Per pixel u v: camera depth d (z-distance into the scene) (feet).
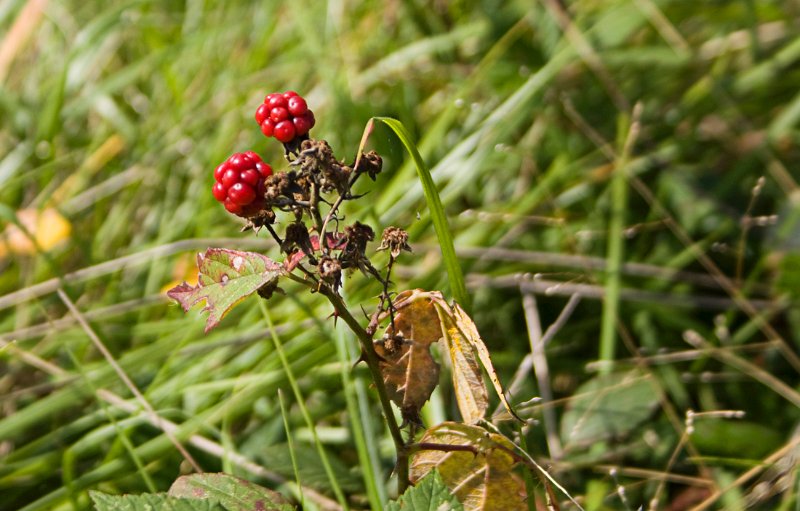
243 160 1.70
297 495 2.07
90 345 2.42
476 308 2.48
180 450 2.10
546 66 2.80
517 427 1.87
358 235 1.72
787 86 3.06
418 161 1.82
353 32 3.29
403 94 2.96
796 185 2.73
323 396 2.28
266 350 2.33
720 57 3.14
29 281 2.59
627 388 2.21
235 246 2.44
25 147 3.02
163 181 2.93
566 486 2.13
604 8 3.26
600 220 2.69
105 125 3.16
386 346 1.79
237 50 3.37
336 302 1.75
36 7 3.23
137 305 2.39
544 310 2.49
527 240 2.68
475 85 2.82
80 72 3.32
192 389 2.26
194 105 3.10
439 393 2.14
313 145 1.68
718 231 2.62
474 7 3.34
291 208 1.71
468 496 1.81
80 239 2.69
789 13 3.22
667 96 3.14
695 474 2.16
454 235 2.64
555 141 2.86
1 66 3.21
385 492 2.03
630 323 2.44
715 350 2.29
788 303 2.39
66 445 2.24
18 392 2.25
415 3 3.34
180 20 3.63
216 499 1.76
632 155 2.92
